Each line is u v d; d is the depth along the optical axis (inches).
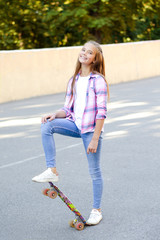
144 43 743.7
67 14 885.2
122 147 264.5
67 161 239.1
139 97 485.4
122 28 948.0
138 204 171.9
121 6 907.4
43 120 144.4
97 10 896.3
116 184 197.3
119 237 142.5
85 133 147.2
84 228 151.6
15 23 1035.9
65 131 147.1
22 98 524.1
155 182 198.2
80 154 253.9
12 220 161.0
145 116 366.0
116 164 228.8
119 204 172.9
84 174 214.7
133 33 1141.1
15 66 516.1
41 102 484.4
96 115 146.2
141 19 1106.7
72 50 594.9
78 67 149.1
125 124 335.0
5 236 146.9
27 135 312.3
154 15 1035.9
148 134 298.2
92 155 150.6
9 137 308.0
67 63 588.1
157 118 356.2
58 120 145.5
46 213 166.9
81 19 888.3
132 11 940.0
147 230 147.1
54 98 516.7
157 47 781.9
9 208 173.5
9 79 508.7
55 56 569.9
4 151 267.9
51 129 143.6
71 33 1064.8
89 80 146.0
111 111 396.2
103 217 160.4
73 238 143.5
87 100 146.1
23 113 410.3
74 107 149.0
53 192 142.7
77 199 180.5
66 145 277.3
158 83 638.5
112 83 668.7
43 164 236.1
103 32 957.8
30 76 535.8
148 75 754.2
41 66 550.9
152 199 177.2
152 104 430.6
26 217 163.5
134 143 273.7
